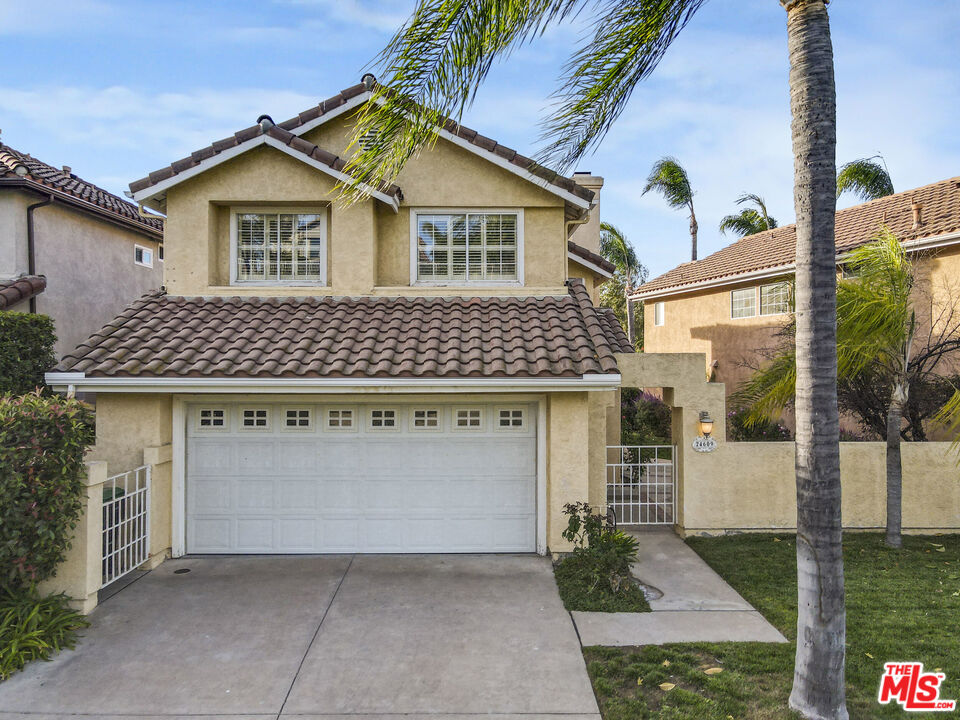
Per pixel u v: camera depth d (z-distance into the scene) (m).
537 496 9.81
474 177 11.58
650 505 12.79
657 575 8.95
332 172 10.90
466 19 5.70
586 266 14.16
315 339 9.86
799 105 5.30
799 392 5.36
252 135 10.93
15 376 10.98
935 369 14.11
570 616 7.45
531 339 9.96
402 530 9.84
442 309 10.89
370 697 5.70
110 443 9.29
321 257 11.63
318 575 8.86
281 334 10.02
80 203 14.70
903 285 9.75
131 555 8.67
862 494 11.01
